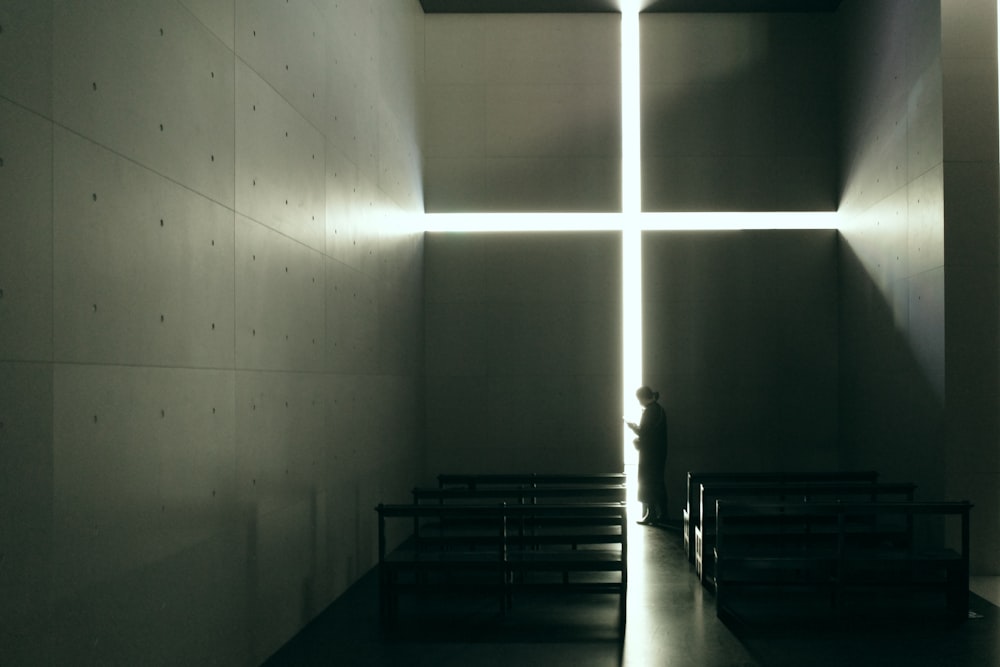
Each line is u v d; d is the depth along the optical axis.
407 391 10.30
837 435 11.59
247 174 5.16
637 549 9.26
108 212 3.64
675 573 8.09
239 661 5.01
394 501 9.39
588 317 11.77
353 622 6.35
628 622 6.38
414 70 11.04
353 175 7.58
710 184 11.78
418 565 6.43
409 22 10.69
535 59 11.91
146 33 3.99
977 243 8.22
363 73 8.02
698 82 11.86
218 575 4.71
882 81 9.91
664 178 11.80
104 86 3.63
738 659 5.51
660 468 10.84
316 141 6.52
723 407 11.66
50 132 3.25
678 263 11.78
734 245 11.77
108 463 3.61
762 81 11.83
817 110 11.79
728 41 11.89
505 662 5.44
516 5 11.75
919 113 8.81
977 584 7.69
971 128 8.25
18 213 3.06
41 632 3.17
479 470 11.70
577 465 11.68
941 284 8.28
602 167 11.80
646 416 10.88
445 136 11.90
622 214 11.78
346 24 7.43
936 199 8.40
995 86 8.25
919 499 8.79
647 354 11.73
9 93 3.03
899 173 9.38
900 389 9.34
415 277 11.00
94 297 3.53
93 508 3.50
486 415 11.75
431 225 11.87
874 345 10.20
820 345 11.66
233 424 4.93
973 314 8.20
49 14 3.26
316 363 6.47
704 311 11.74
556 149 11.86
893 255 9.55
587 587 6.53
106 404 3.61
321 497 6.61
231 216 4.93
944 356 8.23
